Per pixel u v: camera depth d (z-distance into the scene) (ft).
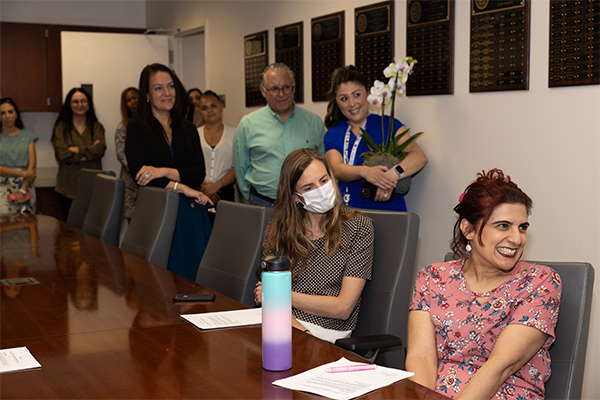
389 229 6.56
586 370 8.25
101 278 7.30
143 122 10.74
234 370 4.25
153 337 5.01
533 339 4.82
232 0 16.72
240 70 16.58
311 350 4.69
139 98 10.83
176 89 10.91
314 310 6.41
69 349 4.73
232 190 15.69
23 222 12.28
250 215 7.48
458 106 9.94
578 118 8.12
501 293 5.15
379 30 11.34
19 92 19.81
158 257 9.01
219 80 17.83
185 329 5.24
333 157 10.46
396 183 9.75
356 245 6.55
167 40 20.40
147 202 9.82
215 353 4.60
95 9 21.50
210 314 5.69
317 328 6.52
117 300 6.26
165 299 6.30
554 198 8.52
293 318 6.43
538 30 8.59
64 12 21.03
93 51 19.60
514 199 4.97
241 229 7.58
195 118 17.47
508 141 9.13
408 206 11.09
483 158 9.55
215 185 15.02
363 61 11.80
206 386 3.96
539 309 4.89
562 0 8.20
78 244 9.77
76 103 18.35
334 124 10.98
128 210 16.65
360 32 11.82
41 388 3.95
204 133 15.48
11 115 17.75
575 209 8.25
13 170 17.63
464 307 5.30
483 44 9.37
